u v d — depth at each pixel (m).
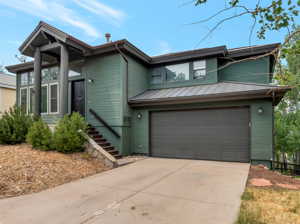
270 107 7.14
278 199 3.75
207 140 8.21
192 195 4.05
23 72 12.11
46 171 5.26
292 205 3.46
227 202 3.65
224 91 7.66
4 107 14.53
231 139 7.79
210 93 7.75
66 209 3.41
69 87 10.36
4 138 7.24
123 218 3.07
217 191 4.27
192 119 8.57
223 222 2.91
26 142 7.65
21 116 7.86
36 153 6.37
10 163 5.20
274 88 6.54
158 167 6.76
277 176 5.59
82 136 7.30
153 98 8.68
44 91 10.71
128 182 5.02
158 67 10.84
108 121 9.09
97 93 9.48
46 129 7.05
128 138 9.20
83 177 5.50
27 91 11.83
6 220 3.02
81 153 7.18
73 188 4.56
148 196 4.02
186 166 6.89
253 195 3.95
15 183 4.39
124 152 8.80
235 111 7.79
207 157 8.16
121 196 4.03
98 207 3.49
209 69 9.57
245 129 7.57
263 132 7.16
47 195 4.10
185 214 3.18
